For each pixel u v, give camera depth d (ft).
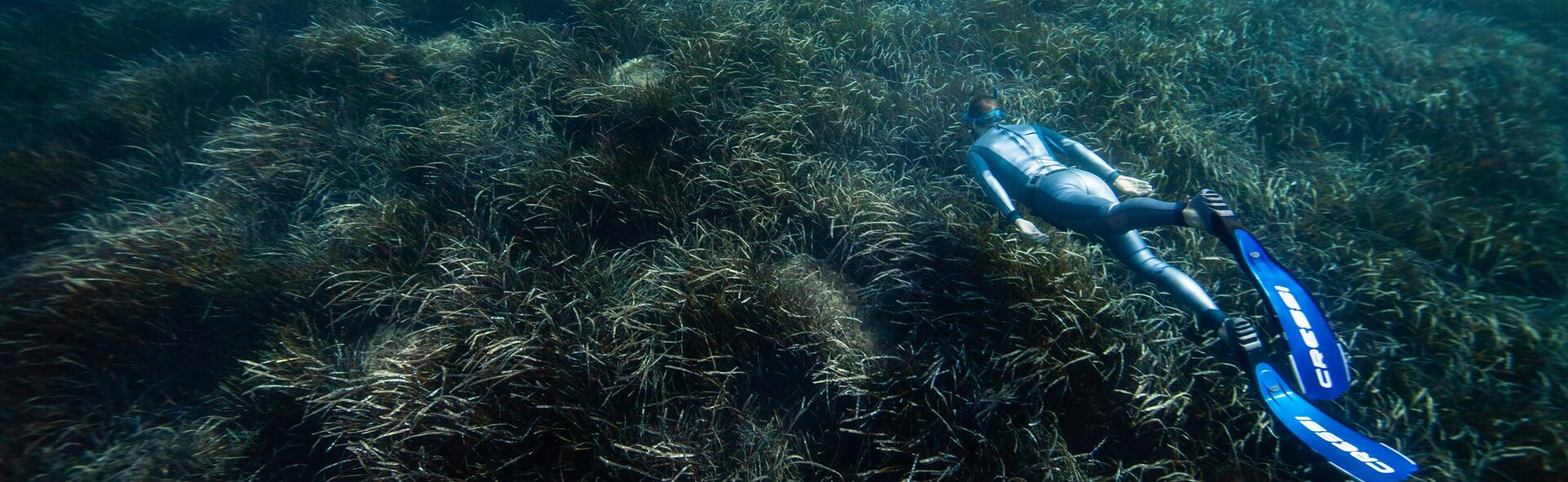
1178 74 16.99
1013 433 9.50
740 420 10.18
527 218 12.88
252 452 10.19
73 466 9.82
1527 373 10.31
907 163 15.20
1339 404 10.34
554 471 9.37
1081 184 11.69
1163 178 14.06
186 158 15.08
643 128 15.25
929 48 18.13
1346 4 20.43
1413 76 17.44
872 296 12.01
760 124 14.84
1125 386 10.19
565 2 19.79
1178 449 9.39
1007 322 10.84
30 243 12.92
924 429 9.61
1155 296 11.81
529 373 10.03
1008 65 17.72
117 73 17.72
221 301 11.65
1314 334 9.14
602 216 13.21
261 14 20.21
